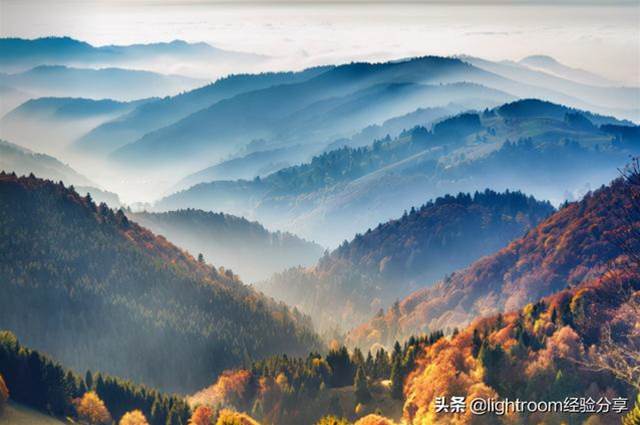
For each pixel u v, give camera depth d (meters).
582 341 156.50
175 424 187.75
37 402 182.12
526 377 158.88
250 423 179.12
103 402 192.38
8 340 195.38
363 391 195.88
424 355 194.62
